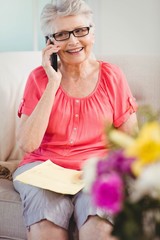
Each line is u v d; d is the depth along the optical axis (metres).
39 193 1.68
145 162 0.93
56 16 1.90
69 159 1.89
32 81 1.97
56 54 1.94
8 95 2.25
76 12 1.88
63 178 1.73
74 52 1.90
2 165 2.12
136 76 2.23
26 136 1.89
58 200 1.66
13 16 3.14
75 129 1.90
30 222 1.65
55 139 1.93
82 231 1.59
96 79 1.95
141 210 0.94
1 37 3.12
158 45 3.44
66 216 1.65
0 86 2.26
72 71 1.94
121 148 1.05
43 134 1.89
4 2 3.10
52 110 1.90
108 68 1.98
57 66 1.95
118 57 2.28
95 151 1.91
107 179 0.94
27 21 3.19
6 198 1.82
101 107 1.91
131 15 3.43
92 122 1.90
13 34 3.16
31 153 1.98
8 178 2.06
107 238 1.54
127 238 0.94
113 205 0.92
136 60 2.26
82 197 1.65
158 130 0.96
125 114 1.95
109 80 1.95
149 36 3.44
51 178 1.73
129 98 1.96
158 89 2.21
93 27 1.94
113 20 3.45
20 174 1.79
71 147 1.91
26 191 1.72
